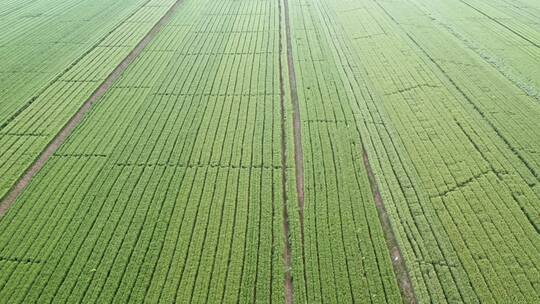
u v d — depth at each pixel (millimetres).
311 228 19312
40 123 26281
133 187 21625
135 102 28500
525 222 19422
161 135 25297
